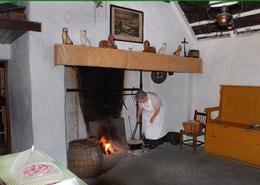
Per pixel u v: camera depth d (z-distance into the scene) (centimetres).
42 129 306
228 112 423
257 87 387
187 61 438
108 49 334
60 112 323
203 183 297
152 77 450
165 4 439
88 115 375
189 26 466
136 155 393
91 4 346
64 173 145
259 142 339
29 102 299
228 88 423
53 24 308
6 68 362
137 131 441
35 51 293
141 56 371
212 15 400
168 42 450
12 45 348
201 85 480
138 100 394
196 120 455
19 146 346
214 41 454
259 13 375
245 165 359
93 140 328
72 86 352
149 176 314
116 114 410
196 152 417
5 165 158
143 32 412
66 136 351
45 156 170
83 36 326
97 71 379
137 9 403
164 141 446
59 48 296
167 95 476
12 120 365
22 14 285
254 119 390
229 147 374
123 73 412
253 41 401
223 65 443
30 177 138
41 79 301
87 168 299
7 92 369
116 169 335
